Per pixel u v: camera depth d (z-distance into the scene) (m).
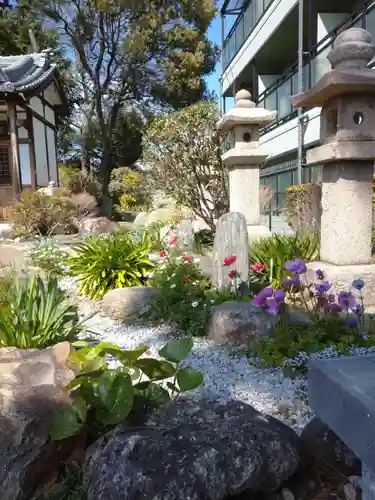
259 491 1.65
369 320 3.53
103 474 1.58
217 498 1.53
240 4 16.66
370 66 8.02
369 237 4.18
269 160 14.49
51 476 1.90
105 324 4.11
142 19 15.47
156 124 8.54
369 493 1.48
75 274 5.37
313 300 3.89
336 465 1.85
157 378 2.11
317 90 3.87
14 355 2.40
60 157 22.28
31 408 1.96
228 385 2.64
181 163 8.26
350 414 1.34
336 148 3.92
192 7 16.08
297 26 12.14
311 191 6.80
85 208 12.29
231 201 6.46
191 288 4.14
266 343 3.02
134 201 16.86
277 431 1.75
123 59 16.28
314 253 4.93
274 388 2.59
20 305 3.28
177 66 16.83
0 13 17.42
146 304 4.19
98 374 2.04
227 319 3.29
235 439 1.64
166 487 1.50
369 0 8.25
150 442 1.62
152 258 5.66
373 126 3.91
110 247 5.28
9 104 12.51
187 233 6.89
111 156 17.53
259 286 4.55
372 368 1.50
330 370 1.50
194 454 1.58
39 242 7.64
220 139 8.10
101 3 14.57
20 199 11.52
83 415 1.80
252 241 5.46
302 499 1.70
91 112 17.44
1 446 1.86
